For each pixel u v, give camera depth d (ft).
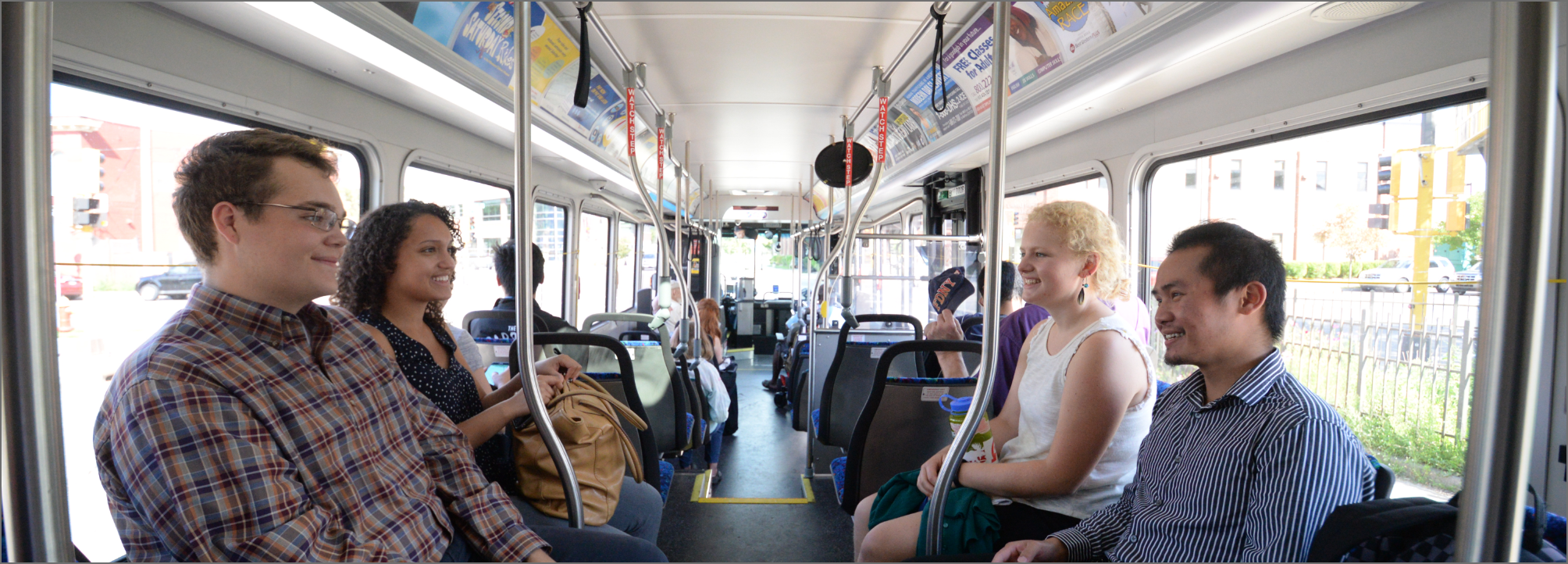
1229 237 4.33
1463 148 7.60
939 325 11.97
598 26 8.11
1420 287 8.38
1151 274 12.12
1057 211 5.59
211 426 3.29
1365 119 7.93
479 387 6.94
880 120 10.74
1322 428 3.90
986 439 6.02
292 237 3.67
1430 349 8.36
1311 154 9.14
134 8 6.72
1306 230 9.53
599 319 11.89
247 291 3.71
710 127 17.51
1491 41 2.31
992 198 4.12
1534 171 2.21
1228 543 4.15
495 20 9.62
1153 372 5.56
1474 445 2.40
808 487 12.67
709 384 12.51
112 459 3.43
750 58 11.40
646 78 12.78
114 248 6.98
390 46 7.98
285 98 8.75
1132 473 5.59
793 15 9.31
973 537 5.15
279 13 7.00
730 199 34.60
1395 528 3.33
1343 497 3.88
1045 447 5.58
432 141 12.67
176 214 3.67
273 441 3.59
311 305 4.08
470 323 13.33
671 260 11.82
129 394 3.26
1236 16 7.20
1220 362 4.41
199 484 3.22
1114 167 12.77
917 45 10.71
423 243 5.69
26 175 2.24
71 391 6.71
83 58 6.25
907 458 8.25
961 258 18.31
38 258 2.29
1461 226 7.86
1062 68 9.96
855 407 11.48
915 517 5.47
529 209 4.42
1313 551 3.60
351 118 10.18
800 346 16.92
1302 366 10.19
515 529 4.50
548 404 5.92
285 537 3.37
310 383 3.83
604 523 5.84
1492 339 2.32
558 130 13.97
